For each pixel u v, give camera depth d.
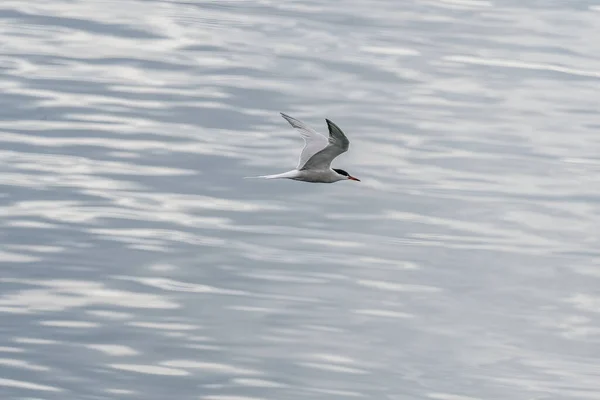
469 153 40.16
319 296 30.59
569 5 59.44
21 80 44.19
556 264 33.00
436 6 58.22
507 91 46.62
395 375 27.52
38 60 46.56
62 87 43.78
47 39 49.16
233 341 28.31
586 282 32.19
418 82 46.94
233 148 39.25
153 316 29.12
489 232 34.62
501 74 48.56
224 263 31.83
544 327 30.06
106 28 50.94
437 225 34.81
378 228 34.47
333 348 28.33
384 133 41.50
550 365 28.41
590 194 37.34
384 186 37.22
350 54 49.59
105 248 32.12
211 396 26.23
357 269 32.06
